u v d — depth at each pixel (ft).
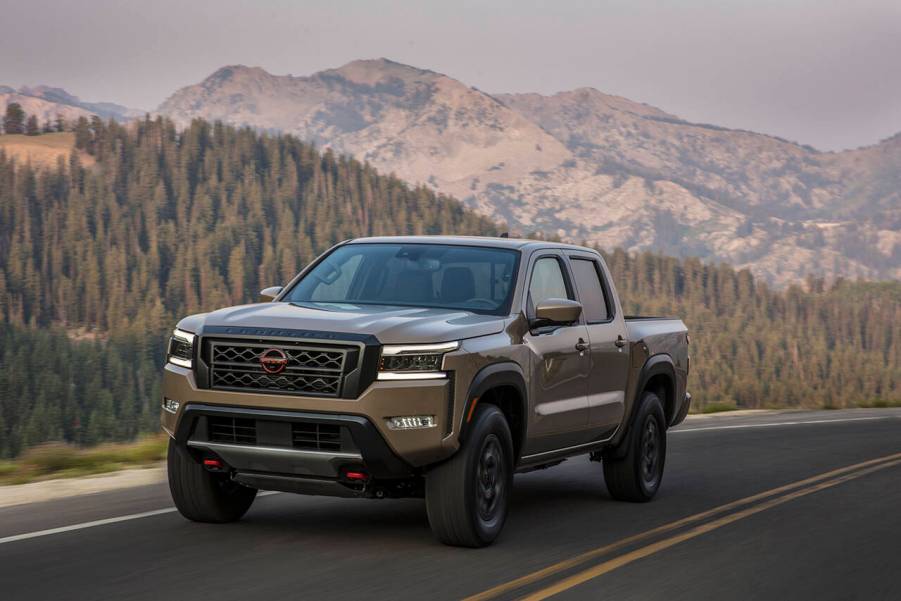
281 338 20.21
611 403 27.22
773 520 27.12
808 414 75.20
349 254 25.22
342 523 23.79
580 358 25.48
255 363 20.36
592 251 28.35
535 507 27.91
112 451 38.09
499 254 24.61
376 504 26.48
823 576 20.77
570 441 25.53
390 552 20.88
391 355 20.08
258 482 20.98
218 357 20.67
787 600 18.78
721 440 49.65
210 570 18.83
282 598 17.10
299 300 24.12
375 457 19.89
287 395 20.04
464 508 20.84
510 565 20.25
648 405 29.19
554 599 17.90
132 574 18.37
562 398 24.77
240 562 19.52
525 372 22.91
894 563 22.26
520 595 17.97
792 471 38.24
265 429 20.22
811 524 26.71
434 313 22.20
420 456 20.29
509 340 22.52
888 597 19.35
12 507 25.14
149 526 22.68
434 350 20.40
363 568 19.42
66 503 25.76
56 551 20.08
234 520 23.40
